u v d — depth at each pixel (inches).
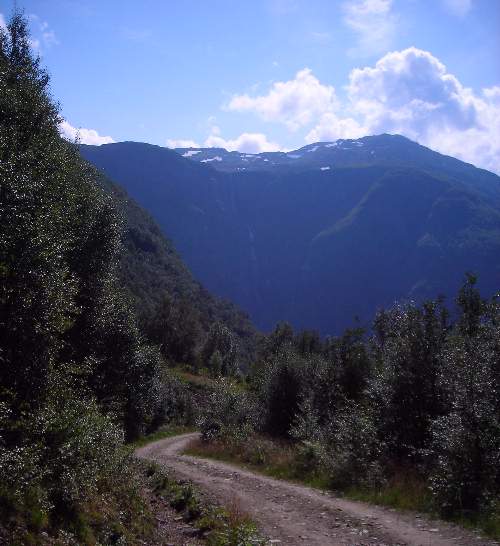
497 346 484.1
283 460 733.9
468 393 467.5
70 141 778.2
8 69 643.5
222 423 1095.6
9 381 372.2
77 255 704.4
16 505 269.6
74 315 693.3
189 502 473.7
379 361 751.7
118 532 327.6
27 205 406.0
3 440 297.1
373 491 515.2
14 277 373.4
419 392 599.5
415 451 536.1
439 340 608.4
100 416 445.1
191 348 3115.2
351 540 368.2
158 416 1566.2
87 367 493.7
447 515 414.6
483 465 434.6
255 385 1337.4
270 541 366.0
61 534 280.7
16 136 550.6
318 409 897.5
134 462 550.9
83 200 730.8
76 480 327.6
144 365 1130.7
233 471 723.4
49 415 346.3
